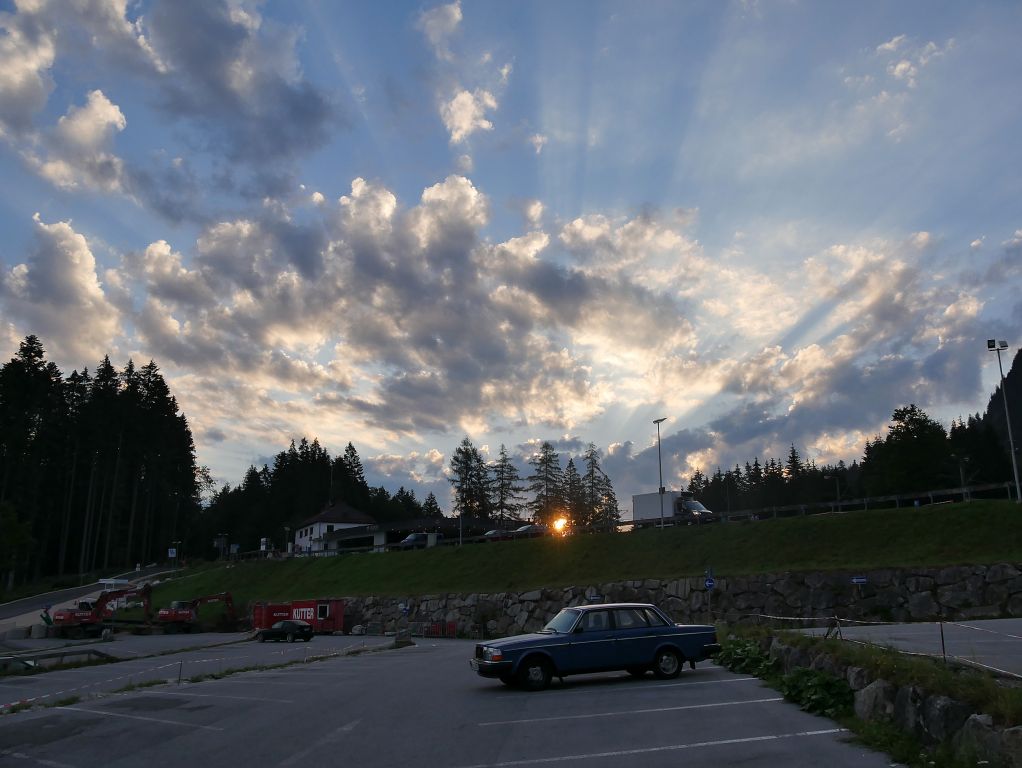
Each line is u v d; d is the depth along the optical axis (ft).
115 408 331.16
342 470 537.65
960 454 299.38
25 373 287.89
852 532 146.00
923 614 121.08
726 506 485.97
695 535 167.63
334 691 57.31
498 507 413.59
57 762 35.42
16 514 253.65
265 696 55.67
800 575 133.69
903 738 30.48
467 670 71.15
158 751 36.83
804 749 31.68
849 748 31.50
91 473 328.49
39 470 300.40
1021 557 121.60
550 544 189.67
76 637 181.16
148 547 394.52
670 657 55.26
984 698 27.86
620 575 162.71
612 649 54.24
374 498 556.51
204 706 51.29
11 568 248.93
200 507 513.45
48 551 350.02
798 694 42.01
